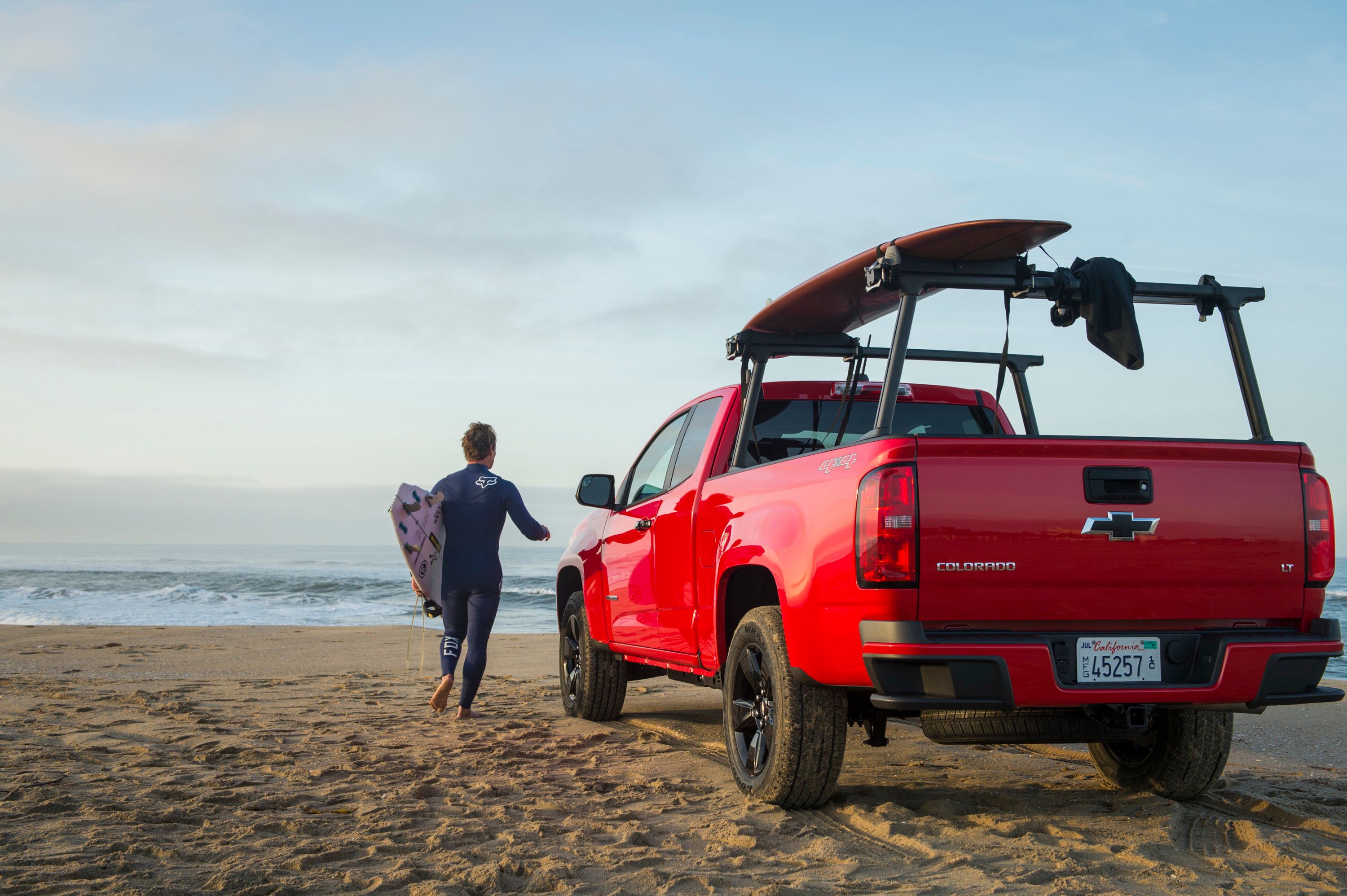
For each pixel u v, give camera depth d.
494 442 6.49
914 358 5.22
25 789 3.91
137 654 11.05
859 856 3.14
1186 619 3.24
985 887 2.79
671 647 4.98
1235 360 3.80
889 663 3.06
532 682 8.68
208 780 4.27
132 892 2.65
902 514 3.03
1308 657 3.24
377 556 125.31
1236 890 2.80
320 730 5.80
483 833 3.39
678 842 3.34
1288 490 3.33
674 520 4.91
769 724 3.86
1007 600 3.09
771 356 4.86
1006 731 3.46
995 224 3.13
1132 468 3.19
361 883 2.82
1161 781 3.96
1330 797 4.04
